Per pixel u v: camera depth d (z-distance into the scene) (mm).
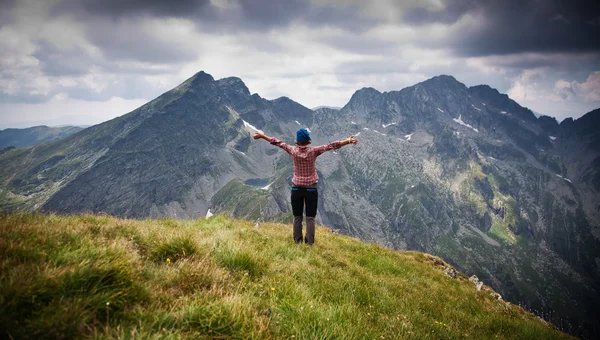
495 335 8195
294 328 3977
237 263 6023
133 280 3869
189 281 4605
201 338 3281
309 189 10156
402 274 12117
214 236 8000
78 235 4926
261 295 5023
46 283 3062
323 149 9945
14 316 2697
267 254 7801
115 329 2984
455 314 8867
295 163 10156
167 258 5570
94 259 3977
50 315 2777
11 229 4133
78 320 2838
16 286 2857
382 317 5957
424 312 7898
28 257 3631
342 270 8984
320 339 3902
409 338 5336
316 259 9055
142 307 3572
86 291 3303
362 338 4371
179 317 3482
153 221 11070
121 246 4883
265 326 3807
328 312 4664
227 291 4492
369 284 8312
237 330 3570
